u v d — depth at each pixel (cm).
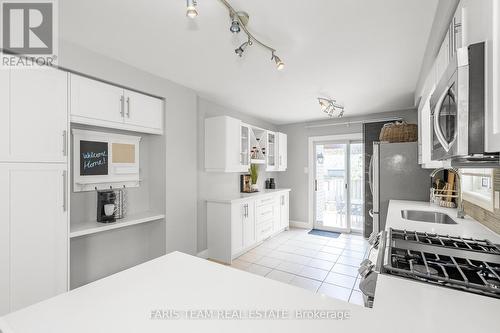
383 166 313
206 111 359
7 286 159
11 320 76
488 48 75
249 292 91
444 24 144
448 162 174
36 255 172
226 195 398
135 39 190
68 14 158
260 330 70
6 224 159
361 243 417
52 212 180
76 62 198
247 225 376
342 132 480
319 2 145
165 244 280
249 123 456
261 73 257
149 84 258
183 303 84
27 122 169
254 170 444
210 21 165
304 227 522
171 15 159
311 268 320
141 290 93
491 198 162
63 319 76
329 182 504
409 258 117
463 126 79
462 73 79
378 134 434
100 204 233
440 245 131
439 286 94
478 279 101
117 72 228
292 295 89
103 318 77
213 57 221
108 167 251
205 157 354
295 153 535
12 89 163
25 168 168
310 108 404
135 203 279
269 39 188
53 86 183
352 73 256
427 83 221
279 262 340
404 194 302
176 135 292
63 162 187
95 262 244
